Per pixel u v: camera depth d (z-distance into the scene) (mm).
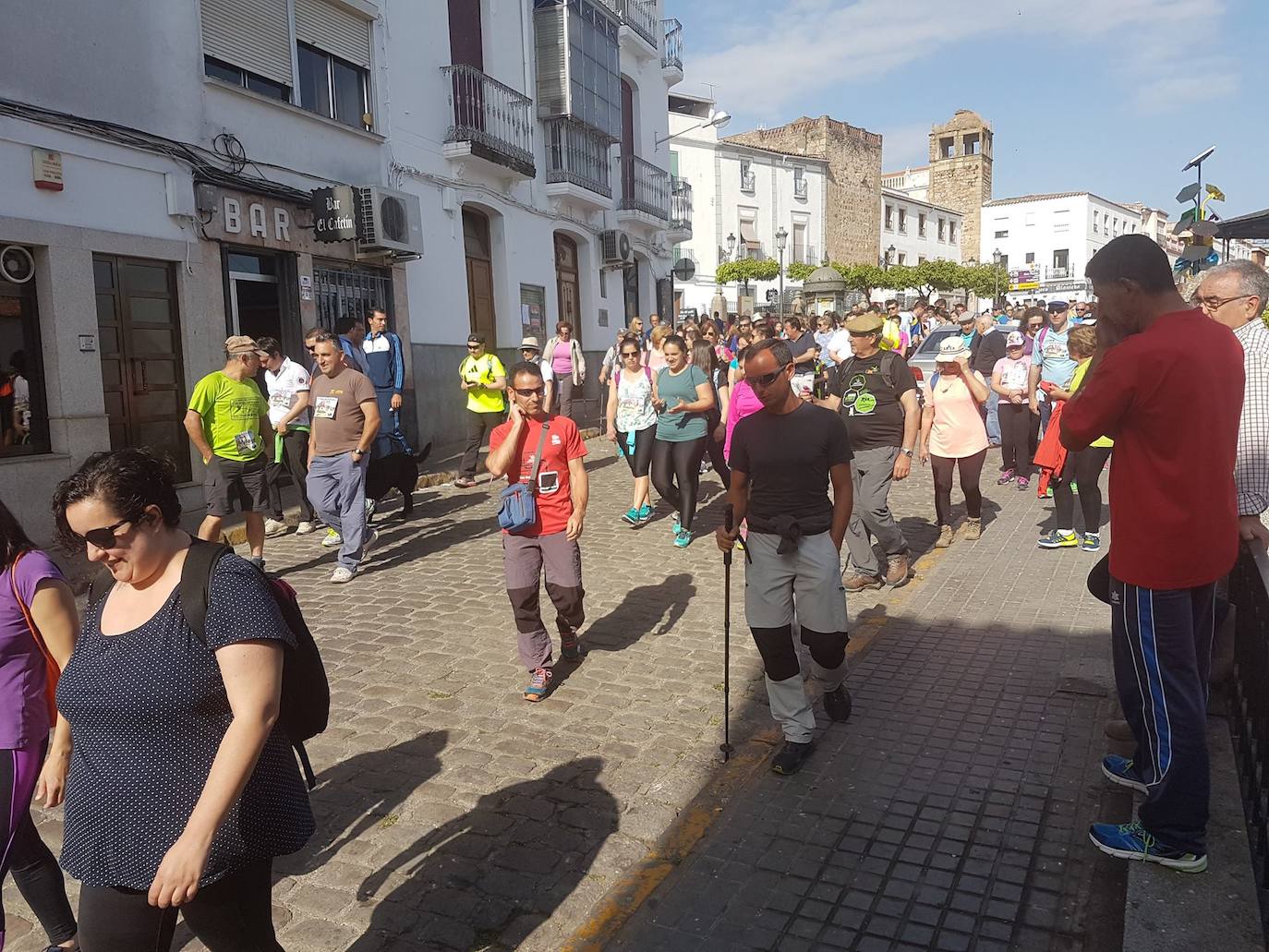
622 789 4078
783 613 4176
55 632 2809
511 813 3898
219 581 2176
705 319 16047
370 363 10742
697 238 41594
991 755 4242
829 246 47781
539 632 5078
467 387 11445
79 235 8688
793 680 4199
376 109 13086
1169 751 3074
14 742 2803
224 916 2225
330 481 7445
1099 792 3881
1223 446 2992
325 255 12000
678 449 8289
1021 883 3307
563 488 5172
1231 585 4051
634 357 9180
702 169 41219
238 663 2115
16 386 8367
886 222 54188
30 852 2979
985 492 10656
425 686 5285
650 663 5566
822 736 4512
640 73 22875
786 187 44781
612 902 3283
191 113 10055
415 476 9719
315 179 11844
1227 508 3033
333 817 3900
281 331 11625
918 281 47812
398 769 4301
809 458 4090
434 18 14453
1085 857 3443
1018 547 8055
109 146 8977
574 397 19391
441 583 7418
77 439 8688
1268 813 3061
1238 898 2953
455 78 14789
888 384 6617
